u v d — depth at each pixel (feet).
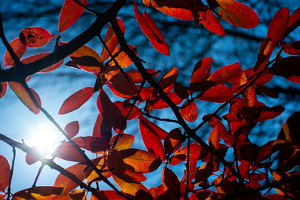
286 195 2.82
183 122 3.05
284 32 2.85
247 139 3.15
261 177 3.23
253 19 2.80
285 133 2.81
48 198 2.93
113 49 3.02
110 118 2.95
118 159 2.96
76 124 3.06
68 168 2.97
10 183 2.89
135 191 2.99
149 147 3.14
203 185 3.17
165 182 3.04
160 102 3.14
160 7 2.86
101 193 3.02
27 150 2.93
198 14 2.82
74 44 2.84
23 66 2.84
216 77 2.99
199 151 3.19
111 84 3.02
